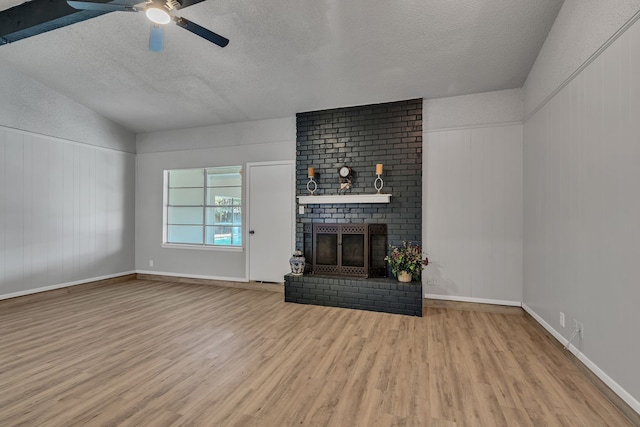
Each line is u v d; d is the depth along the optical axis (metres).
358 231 4.23
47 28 2.99
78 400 1.98
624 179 1.86
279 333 3.14
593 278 2.19
